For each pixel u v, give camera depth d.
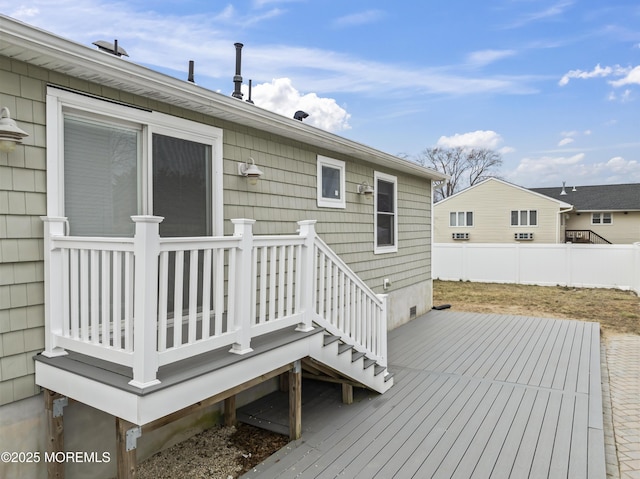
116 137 3.22
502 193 21.19
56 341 2.69
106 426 3.03
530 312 9.13
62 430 2.71
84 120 3.01
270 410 4.11
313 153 5.37
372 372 4.31
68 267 2.70
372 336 4.64
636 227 23.45
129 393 2.19
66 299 2.67
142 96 3.32
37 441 2.71
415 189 8.68
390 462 3.08
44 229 2.69
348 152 5.87
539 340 6.61
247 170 4.23
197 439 3.58
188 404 2.43
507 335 6.95
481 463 3.06
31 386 2.68
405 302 8.17
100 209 3.10
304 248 3.56
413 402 4.21
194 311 2.51
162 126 3.49
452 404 4.15
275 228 4.73
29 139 2.64
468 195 21.98
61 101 2.81
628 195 24.30
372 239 6.89
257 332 2.99
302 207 5.17
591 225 24.58
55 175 2.76
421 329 7.48
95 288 2.49
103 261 2.41
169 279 3.59
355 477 2.88
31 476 2.68
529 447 3.29
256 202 4.45
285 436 3.61
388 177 7.44
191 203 3.77
